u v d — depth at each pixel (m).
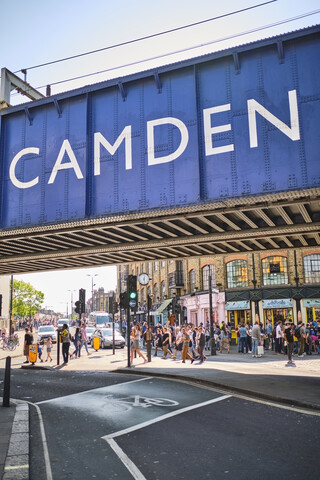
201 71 13.66
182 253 22.66
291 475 5.26
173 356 21.84
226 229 17.30
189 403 10.19
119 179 14.52
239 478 5.23
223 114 13.15
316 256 33.00
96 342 29.81
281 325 24.67
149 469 5.67
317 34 12.26
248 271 34.78
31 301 88.25
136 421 8.50
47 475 5.54
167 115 13.93
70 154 15.47
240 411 9.12
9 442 6.97
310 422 7.93
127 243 19.69
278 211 14.52
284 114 12.41
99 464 5.93
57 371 18.17
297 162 12.11
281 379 13.12
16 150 16.69
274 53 12.73
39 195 15.95
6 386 10.27
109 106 15.08
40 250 21.77
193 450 6.45
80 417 9.07
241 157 12.77
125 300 18.58
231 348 30.55
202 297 38.50
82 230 16.42
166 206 13.61
